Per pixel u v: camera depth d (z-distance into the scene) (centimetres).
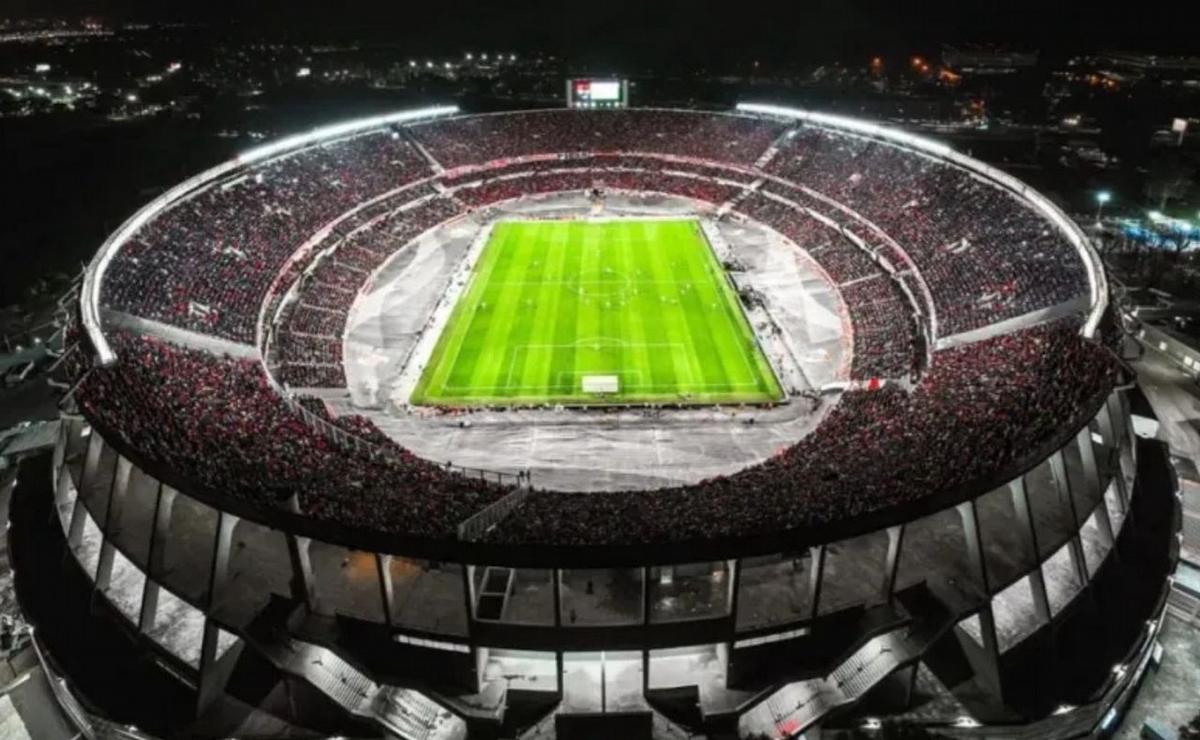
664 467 4962
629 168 10619
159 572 3488
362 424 5125
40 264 9569
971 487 3272
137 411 3953
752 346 6506
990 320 5859
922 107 18188
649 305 7312
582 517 3359
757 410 5603
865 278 7469
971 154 13575
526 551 2952
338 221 8494
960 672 3481
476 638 3117
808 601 3306
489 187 10181
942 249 7281
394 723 3178
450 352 6488
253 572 3531
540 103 18062
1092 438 4206
